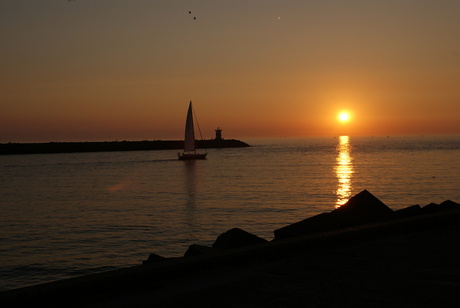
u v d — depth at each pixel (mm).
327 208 45281
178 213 42750
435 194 56594
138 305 4613
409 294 4727
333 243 6918
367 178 79250
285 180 78188
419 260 6086
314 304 4473
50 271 23094
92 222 38562
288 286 5074
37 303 4594
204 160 149625
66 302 4727
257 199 52688
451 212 8625
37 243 29953
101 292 4965
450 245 6906
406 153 179750
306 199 52344
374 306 4391
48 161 159375
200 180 81188
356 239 7184
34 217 42812
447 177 78562
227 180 80062
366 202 9133
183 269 5527
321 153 197750
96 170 113312
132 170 110875
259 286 5102
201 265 5676
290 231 8391
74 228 35719
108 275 5062
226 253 5930
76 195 62156
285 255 6344
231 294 4855
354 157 159250
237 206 46875
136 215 42094
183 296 4840
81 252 27016
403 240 7297
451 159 135000
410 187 64188
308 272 5605
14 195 63781
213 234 32406
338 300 4578
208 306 4508
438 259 6117
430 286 4992
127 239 30703
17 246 29031
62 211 46688
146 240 30359
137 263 24484
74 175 99062
